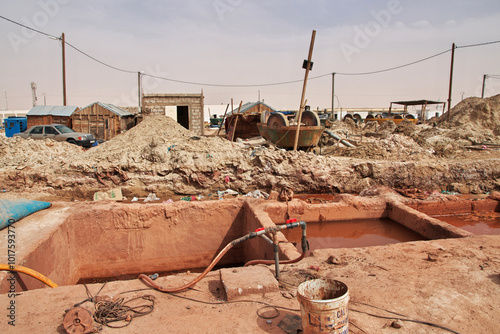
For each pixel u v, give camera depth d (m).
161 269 7.48
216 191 12.12
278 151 12.91
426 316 3.53
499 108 27.39
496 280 4.25
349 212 8.41
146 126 15.45
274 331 3.28
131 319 3.48
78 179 11.90
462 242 5.50
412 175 12.32
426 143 16.61
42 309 3.62
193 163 12.25
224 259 7.82
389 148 15.51
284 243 5.60
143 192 11.83
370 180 12.30
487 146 18.66
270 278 4.10
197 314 3.57
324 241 7.46
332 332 2.90
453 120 27.55
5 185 11.77
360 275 4.42
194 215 7.52
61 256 6.16
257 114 21.11
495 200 9.26
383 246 5.40
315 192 12.28
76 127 24.31
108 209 7.07
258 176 12.23
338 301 2.87
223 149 13.16
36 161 13.23
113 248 7.16
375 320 3.45
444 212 9.00
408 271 4.51
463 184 12.41
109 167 12.05
